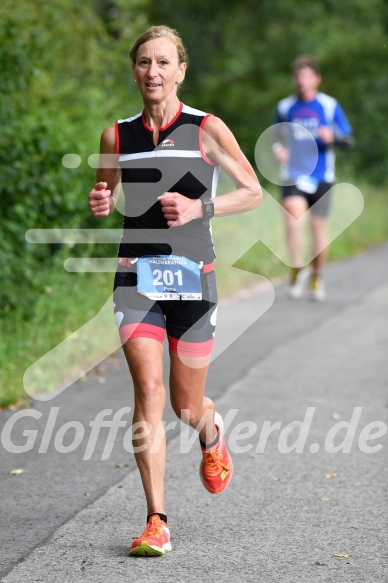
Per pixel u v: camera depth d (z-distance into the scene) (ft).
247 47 227.61
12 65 81.82
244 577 35.83
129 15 134.62
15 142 77.61
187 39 232.32
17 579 35.60
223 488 43.27
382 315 93.97
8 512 42.98
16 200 77.20
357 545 39.14
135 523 41.68
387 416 58.95
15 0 93.20
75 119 100.53
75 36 116.47
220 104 225.15
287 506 43.91
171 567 36.83
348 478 47.85
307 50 225.15
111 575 36.01
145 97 38.99
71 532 40.57
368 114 225.15
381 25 237.86
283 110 101.60
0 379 61.72
